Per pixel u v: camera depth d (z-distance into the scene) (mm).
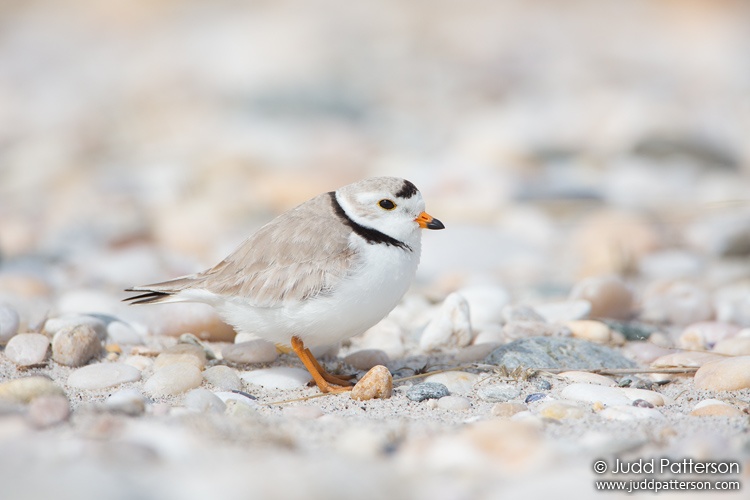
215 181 18141
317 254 7477
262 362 8383
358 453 5473
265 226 7934
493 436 5301
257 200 16969
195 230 15000
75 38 30453
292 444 5602
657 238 14297
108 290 11742
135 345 8797
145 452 5172
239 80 24672
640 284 12438
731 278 12438
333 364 8586
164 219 15844
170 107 23797
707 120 20859
